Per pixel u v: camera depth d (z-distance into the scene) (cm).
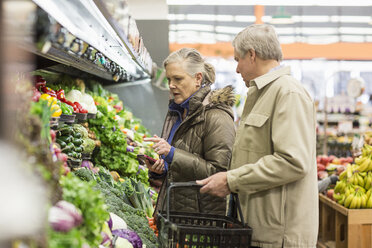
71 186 144
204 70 289
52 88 338
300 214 212
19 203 75
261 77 221
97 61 248
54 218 121
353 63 1828
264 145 218
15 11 81
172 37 1852
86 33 196
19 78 171
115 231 222
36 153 118
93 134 377
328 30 1916
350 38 1947
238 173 208
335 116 1096
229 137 271
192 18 1823
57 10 140
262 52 226
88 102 381
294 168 201
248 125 223
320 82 1759
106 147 401
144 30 659
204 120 275
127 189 325
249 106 231
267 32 227
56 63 285
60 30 146
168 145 266
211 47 1661
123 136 407
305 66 1778
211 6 1797
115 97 582
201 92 281
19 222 75
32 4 98
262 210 215
